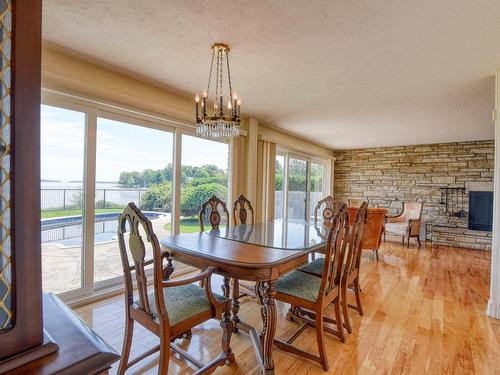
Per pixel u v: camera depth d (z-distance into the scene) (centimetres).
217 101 269
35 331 58
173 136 333
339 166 713
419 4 153
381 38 190
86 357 60
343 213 180
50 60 216
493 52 206
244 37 194
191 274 338
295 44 201
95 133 257
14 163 56
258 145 446
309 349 189
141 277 138
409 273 363
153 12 169
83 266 252
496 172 239
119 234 150
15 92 55
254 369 167
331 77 259
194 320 146
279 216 543
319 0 153
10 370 53
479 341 200
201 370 150
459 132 483
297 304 176
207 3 159
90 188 254
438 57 215
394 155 641
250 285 285
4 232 55
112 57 230
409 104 335
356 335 207
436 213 588
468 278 344
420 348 191
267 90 296
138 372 162
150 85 288
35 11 58
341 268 199
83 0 159
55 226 235
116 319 223
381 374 164
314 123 442
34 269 59
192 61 235
